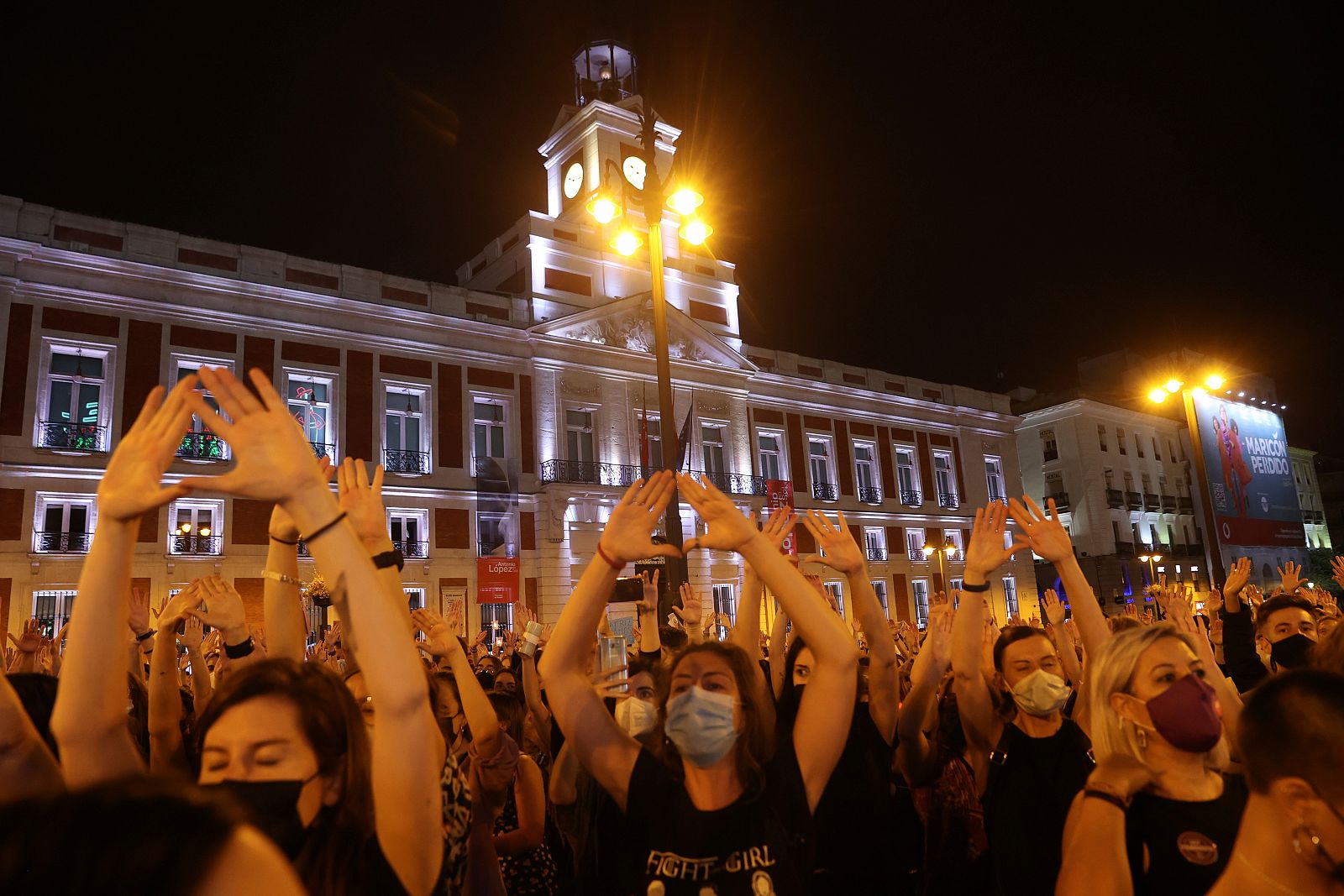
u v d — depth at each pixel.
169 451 2.01
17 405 19.84
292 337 23.64
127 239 21.67
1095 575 42.25
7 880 0.89
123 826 0.92
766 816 2.44
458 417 25.98
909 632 11.16
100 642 1.98
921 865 4.47
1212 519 20.25
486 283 31.02
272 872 0.98
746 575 4.18
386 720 1.99
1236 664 5.46
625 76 35.28
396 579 2.87
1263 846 1.95
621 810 2.66
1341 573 7.90
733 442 31.52
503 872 4.19
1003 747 3.69
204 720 2.05
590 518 27.20
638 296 29.94
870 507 34.91
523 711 5.86
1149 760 2.58
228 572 21.41
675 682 2.60
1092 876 2.29
